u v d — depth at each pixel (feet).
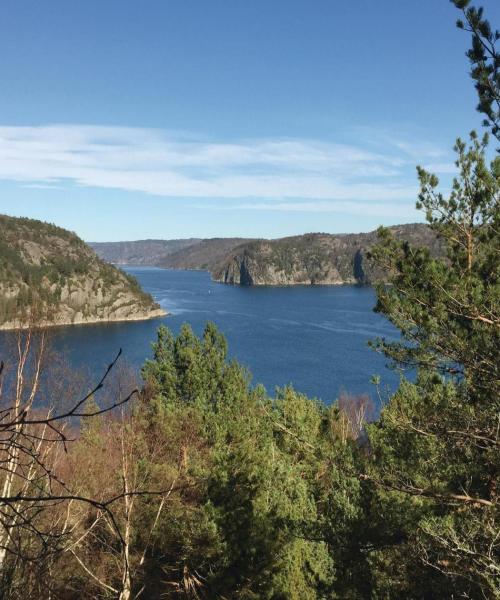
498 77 21.76
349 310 571.69
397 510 33.17
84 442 43.78
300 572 36.19
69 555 32.30
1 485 17.93
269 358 297.12
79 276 542.16
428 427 30.60
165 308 594.65
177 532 39.45
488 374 28.12
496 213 29.55
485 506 28.63
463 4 21.56
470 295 28.58
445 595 28.53
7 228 619.67
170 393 69.05
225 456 42.91
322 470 48.42
